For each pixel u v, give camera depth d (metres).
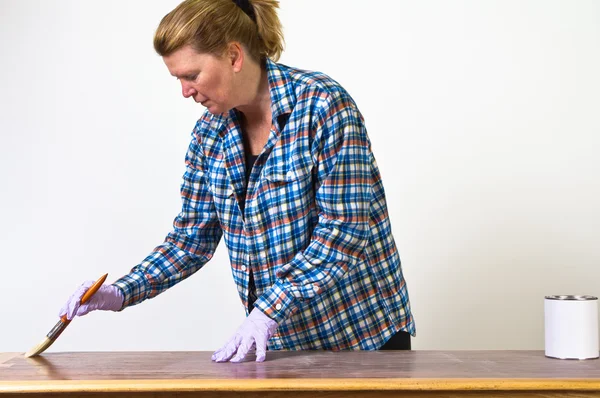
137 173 2.94
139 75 2.94
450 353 1.56
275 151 1.54
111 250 2.95
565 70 2.89
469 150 2.90
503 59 2.90
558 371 1.32
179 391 1.21
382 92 2.91
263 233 1.58
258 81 1.58
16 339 2.94
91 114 2.94
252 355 1.52
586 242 2.91
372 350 1.62
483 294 2.91
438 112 2.91
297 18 2.91
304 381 1.21
